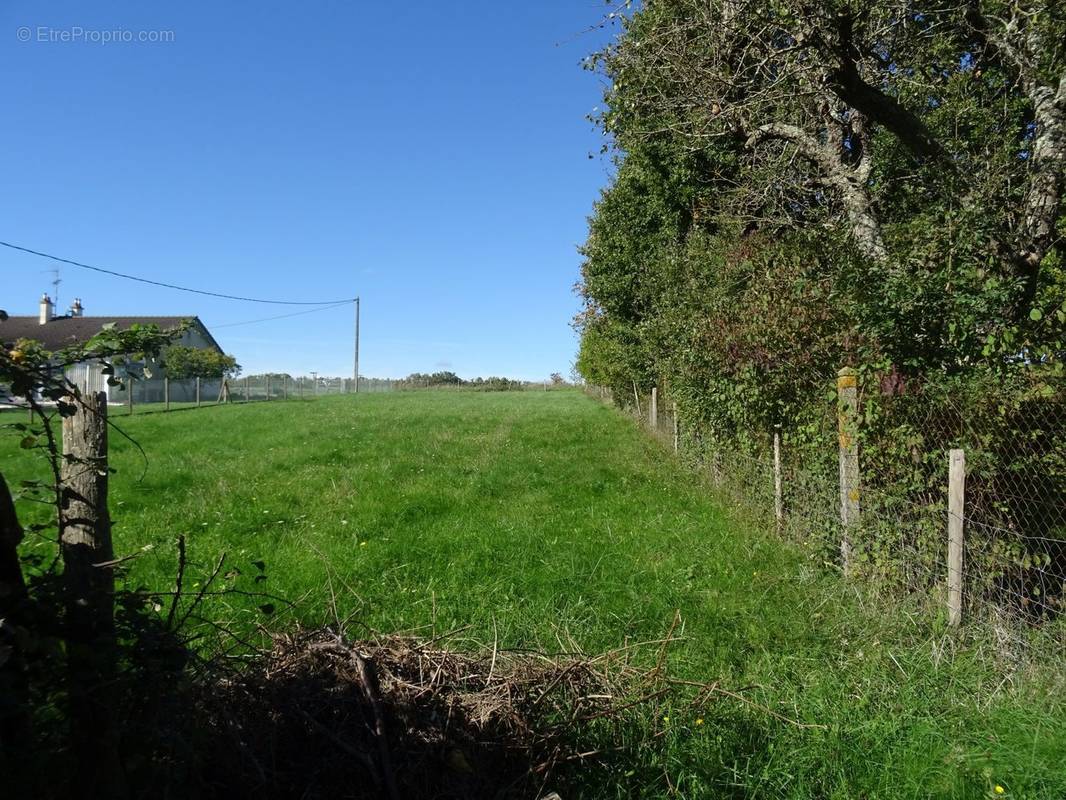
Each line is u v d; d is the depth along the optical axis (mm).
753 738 3609
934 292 5570
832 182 9570
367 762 2842
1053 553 5125
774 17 7227
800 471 7500
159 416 26156
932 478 5391
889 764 3406
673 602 5621
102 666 2461
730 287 9875
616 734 3496
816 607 5445
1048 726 3611
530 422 24484
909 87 9266
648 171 16234
